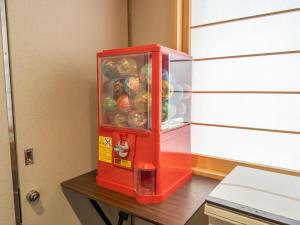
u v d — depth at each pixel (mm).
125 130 1122
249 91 1265
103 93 1226
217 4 1322
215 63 1356
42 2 1137
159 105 1024
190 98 1386
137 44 1671
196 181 1310
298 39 1114
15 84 1054
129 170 1126
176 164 1198
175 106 1249
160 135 1043
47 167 1211
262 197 869
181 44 1433
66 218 1332
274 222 722
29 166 1132
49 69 1186
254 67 1240
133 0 1666
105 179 1220
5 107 1025
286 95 1164
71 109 1310
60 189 1282
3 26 1001
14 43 1041
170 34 1505
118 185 1163
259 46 1217
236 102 1311
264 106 1229
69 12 1267
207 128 1421
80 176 1368
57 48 1217
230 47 1303
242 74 1279
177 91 1276
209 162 1400
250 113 1273
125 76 1159
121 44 1626
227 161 1343
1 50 999
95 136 1462
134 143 1096
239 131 1316
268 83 1208
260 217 745
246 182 1007
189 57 1332
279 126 1197
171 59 1180
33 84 1122
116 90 1188
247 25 1241
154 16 1572
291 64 1139
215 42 1347
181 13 1417
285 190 927
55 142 1239
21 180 1103
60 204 1291
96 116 1460
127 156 1120
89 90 1407
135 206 1023
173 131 1160
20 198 1104
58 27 1215
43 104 1170
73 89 1313
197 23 1398
